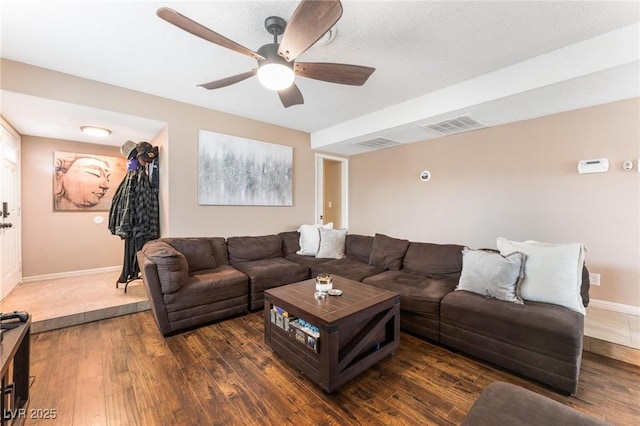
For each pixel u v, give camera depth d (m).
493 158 3.51
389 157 4.73
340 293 2.11
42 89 2.49
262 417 1.48
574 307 1.90
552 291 1.97
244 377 1.83
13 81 2.37
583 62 2.12
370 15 1.81
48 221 3.81
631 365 1.92
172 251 2.49
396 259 3.17
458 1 1.70
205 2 1.70
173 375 1.84
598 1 1.69
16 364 1.50
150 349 2.17
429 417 1.49
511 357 1.84
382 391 1.70
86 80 2.70
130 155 3.39
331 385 1.61
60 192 3.90
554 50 2.24
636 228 2.63
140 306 2.91
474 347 2.01
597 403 1.58
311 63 1.89
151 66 2.48
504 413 0.98
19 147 3.52
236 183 3.81
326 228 4.02
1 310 2.66
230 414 1.50
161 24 1.90
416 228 4.36
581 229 2.92
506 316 1.87
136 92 2.99
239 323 2.71
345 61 2.38
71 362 1.97
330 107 3.51
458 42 2.12
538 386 1.74
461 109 2.87
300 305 1.89
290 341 1.92
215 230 3.65
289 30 1.48
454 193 3.90
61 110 2.80
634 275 2.65
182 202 3.36
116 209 3.38
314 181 4.82
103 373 1.85
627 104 2.63
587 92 2.46
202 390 1.69
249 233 3.99
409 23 1.90
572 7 1.75
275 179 4.23
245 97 3.19
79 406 1.55
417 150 4.32
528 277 2.09
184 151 3.36
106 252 4.28
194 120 3.43
